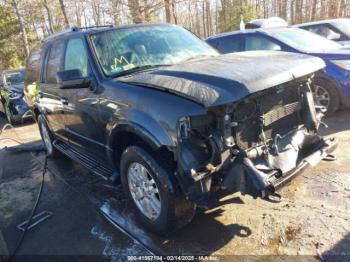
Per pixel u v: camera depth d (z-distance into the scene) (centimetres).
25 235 351
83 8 2577
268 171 280
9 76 1019
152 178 297
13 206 420
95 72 356
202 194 264
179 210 288
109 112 327
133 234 328
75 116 407
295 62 310
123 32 392
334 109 582
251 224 318
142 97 289
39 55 548
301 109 331
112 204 391
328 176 387
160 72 312
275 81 275
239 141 278
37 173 523
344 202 334
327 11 2531
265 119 292
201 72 287
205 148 271
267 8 3375
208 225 324
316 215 318
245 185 261
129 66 357
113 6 1931
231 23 2580
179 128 261
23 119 901
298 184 377
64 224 362
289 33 665
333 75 563
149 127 278
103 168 395
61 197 427
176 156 266
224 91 254
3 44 2722
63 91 425
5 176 528
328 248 276
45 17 2892
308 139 330
